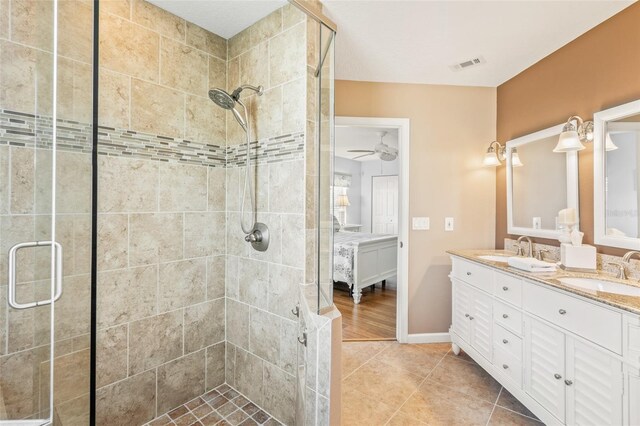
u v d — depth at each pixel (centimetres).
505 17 179
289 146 164
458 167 275
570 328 140
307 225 158
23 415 90
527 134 241
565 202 207
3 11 95
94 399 87
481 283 208
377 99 268
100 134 151
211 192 194
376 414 174
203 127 190
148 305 168
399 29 191
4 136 94
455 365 230
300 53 159
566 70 207
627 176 168
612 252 174
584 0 163
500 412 176
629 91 168
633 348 114
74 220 91
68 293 91
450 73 253
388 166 726
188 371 183
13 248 94
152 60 167
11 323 93
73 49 91
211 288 194
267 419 170
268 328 175
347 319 323
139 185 164
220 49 196
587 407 132
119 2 156
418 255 272
